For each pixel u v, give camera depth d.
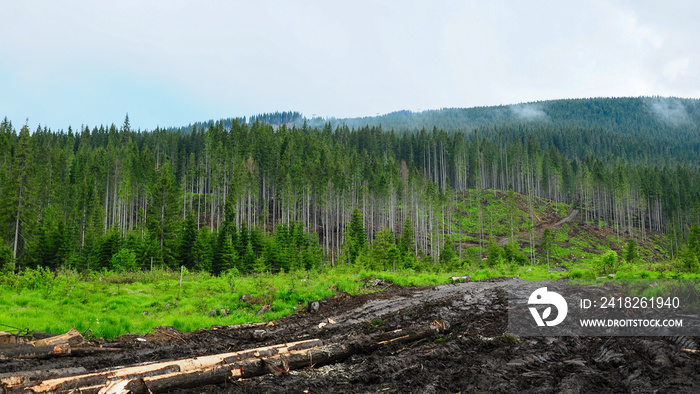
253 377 9.13
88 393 7.25
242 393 8.09
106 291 20.36
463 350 11.75
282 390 8.34
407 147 135.88
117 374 7.81
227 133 111.12
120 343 11.75
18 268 46.94
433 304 18.84
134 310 17.44
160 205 63.38
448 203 95.44
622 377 9.09
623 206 103.19
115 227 64.00
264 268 46.81
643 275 23.25
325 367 10.19
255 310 18.25
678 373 8.87
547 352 11.20
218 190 86.00
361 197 94.31
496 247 59.44
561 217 105.06
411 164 121.00
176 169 105.75
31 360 9.60
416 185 93.75
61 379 7.45
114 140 119.75
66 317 14.40
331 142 124.81
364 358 10.94
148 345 11.84
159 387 7.89
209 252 50.00
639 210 106.38
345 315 16.84
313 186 84.12
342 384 8.84
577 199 124.31
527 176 125.56
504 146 163.12
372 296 21.23
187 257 54.09
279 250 52.22
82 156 95.50
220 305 18.42
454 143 131.00
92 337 12.41
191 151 115.44
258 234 60.44
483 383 8.88
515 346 12.14
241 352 9.59
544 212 107.69
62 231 53.75
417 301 19.92
